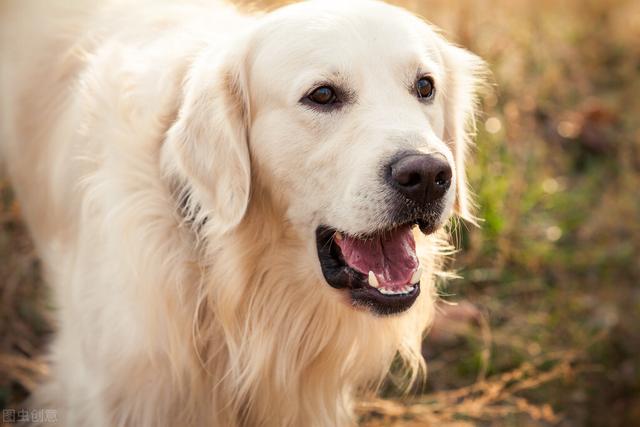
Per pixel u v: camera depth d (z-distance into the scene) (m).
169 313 2.78
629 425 4.18
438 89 2.88
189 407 2.93
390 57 2.67
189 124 2.70
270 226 2.83
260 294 2.89
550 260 4.90
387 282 2.67
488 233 4.71
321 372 3.10
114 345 2.82
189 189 2.77
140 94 2.92
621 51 7.20
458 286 4.54
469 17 5.35
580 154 5.86
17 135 3.83
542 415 3.99
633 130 6.14
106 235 2.83
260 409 3.04
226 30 3.07
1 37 4.05
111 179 2.83
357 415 3.75
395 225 2.52
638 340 4.58
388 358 3.24
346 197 2.56
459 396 3.90
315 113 2.64
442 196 2.54
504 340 4.28
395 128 2.52
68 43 3.58
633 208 5.42
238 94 2.79
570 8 7.51
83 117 3.10
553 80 6.17
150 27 3.24
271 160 2.73
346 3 2.77
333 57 2.62
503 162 5.03
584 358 4.41
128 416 2.90
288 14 2.75
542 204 5.27
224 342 2.91
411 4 4.92
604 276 4.93
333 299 2.81
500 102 5.44
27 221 3.87
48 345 3.76
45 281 3.89
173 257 2.78
